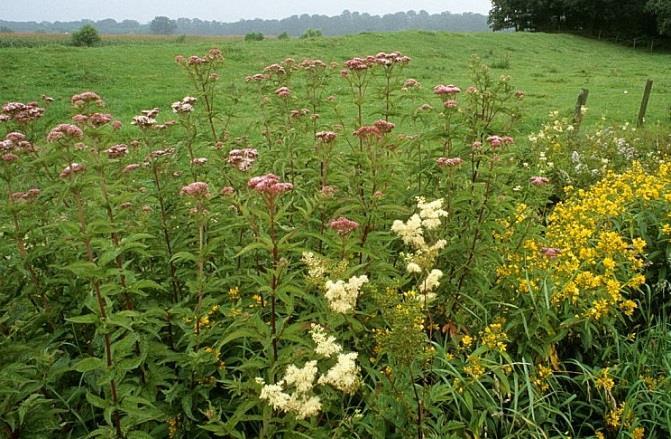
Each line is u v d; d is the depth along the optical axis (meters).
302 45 32.66
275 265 3.26
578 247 5.17
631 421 4.12
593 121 16.72
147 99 18.28
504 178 5.24
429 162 5.20
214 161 5.36
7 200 4.11
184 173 5.21
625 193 6.07
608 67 34.97
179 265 4.35
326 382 2.83
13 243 3.83
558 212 6.54
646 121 16.69
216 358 3.40
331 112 12.24
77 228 3.28
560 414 4.03
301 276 4.21
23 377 3.04
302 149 5.44
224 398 3.66
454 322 4.34
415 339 3.08
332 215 4.46
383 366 3.70
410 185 5.38
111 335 3.19
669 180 6.50
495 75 27.77
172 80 21.92
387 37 37.84
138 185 4.80
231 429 2.97
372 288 3.63
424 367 3.75
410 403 3.40
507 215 5.29
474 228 4.54
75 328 3.83
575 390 4.51
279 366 3.15
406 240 3.45
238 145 6.27
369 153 4.65
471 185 4.55
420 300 3.31
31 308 3.86
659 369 4.52
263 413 2.99
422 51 34.97
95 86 20.38
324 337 2.92
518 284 4.54
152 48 29.09
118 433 3.08
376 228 4.59
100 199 3.71
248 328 3.14
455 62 32.22
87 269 2.97
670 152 10.98
